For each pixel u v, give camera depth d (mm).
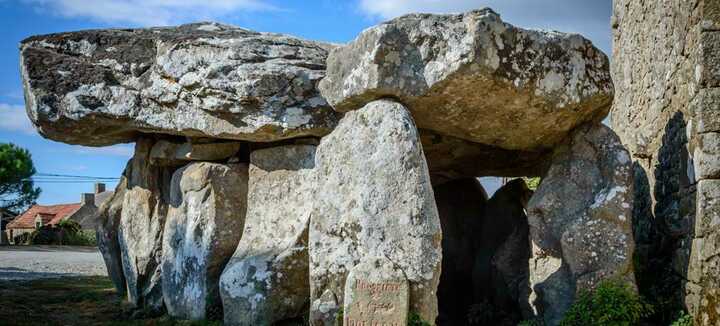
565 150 7727
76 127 9258
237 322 8047
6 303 9789
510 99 6957
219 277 8641
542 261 7570
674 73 7398
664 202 7793
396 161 6699
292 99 8195
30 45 9391
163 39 9062
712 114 6332
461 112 7246
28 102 9312
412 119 6895
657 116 8203
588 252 7109
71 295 10828
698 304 6320
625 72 10117
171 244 9383
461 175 10117
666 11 7723
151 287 9734
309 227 7691
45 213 44281
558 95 7008
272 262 7980
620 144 7402
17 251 26391
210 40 8617
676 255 7109
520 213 9633
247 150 9305
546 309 7289
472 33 6555
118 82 9211
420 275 6457
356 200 6809
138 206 10117
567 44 7090
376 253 6590
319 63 8484
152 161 9914
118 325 8555
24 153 25703
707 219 6273
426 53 6770
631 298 6777
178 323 8594
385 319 6391
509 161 9219
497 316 8562
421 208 6570
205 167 9008
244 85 8102
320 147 7328
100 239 11141
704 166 6305
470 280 10094
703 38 6375
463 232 10336
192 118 8625
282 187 8578
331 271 6840
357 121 7047
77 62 9328
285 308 7984
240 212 8961
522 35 6836
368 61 6895
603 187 7328
